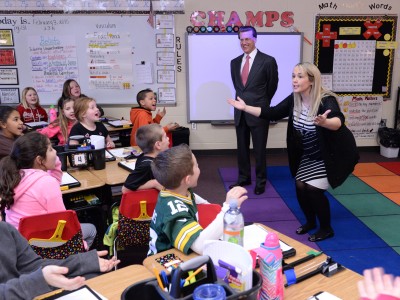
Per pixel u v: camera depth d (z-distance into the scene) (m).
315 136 2.79
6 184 1.97
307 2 5.49
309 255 1.52
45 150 2.10
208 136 5.90
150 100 4.27
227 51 5.59
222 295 0.95
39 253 1.80
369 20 5.54
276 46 5.57
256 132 4.18
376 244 3.06
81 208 2.73
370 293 0.96
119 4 5.41
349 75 5.70
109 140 3.77
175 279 0.98
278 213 3.73
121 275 1.40
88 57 5.57
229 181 4.74
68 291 1.29
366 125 5.89
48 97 5.70
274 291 1.18
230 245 1.14
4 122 3.12
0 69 5.54
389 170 5.03
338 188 4.37
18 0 5.33
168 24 5.49
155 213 1.63
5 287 1.16
